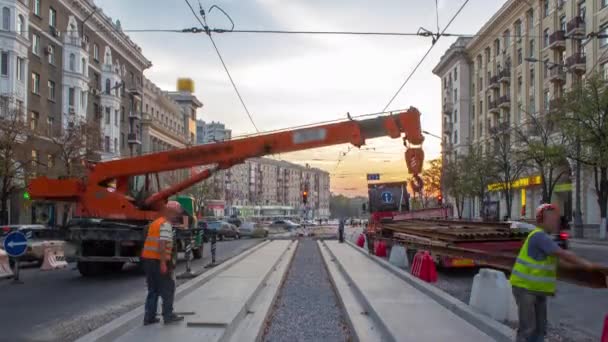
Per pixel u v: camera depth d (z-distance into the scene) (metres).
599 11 42.25
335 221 118.88
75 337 8.09
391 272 15.32
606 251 25.45
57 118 46.97
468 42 75.12
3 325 9.02
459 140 76.31
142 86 70.19
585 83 34.06
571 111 32.41
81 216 16.14
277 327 9.16
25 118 34.94
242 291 11.74
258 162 152.62
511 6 57.56
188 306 9.77
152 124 71.81
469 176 54.59
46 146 39.59
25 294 12.77
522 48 56.72
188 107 95.81
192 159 15.88
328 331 8.84
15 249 14.83
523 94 56.38
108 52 58.47
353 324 8.80
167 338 7.28
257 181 152.00
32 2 43.38
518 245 14.57
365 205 31.91
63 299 11.97
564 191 49.53
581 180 43.41
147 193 16.62
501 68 63.16
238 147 15.66
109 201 16.02
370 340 7.73
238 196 131.50
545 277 5.52
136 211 16.00
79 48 49.44
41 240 20.88
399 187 30.11
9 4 39.41
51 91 46.66
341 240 34.53
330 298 12.25
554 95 49.09
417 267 14.29
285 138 15.46
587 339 7.80
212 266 18.38
